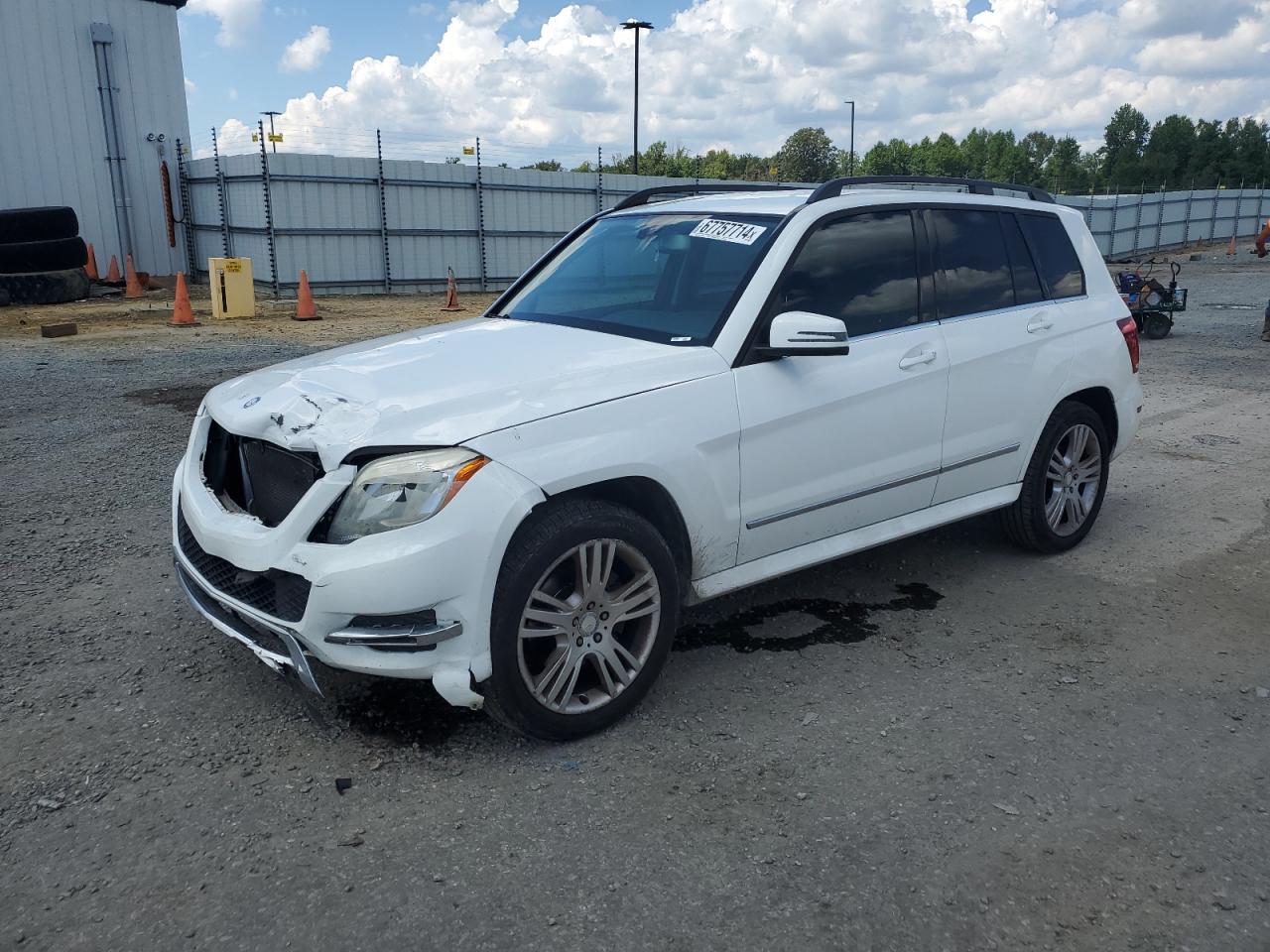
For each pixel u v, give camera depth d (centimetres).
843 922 246
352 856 271
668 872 265
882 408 407
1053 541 510
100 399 937
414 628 295
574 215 2762
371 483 296
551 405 321
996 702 361
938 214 454
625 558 333
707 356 363
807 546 400
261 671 380
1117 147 14000
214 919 247
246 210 2350
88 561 499
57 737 332
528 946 238
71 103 2383
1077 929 244
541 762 320
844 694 367
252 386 367
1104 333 515
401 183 2433
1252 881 262
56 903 252
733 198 451
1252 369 1167
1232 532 559
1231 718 350
